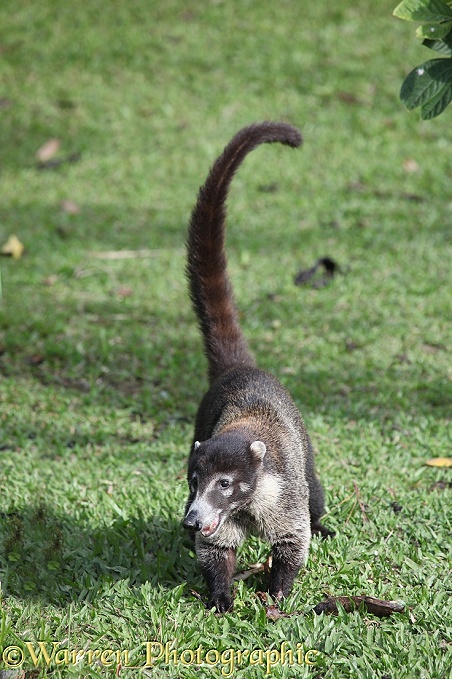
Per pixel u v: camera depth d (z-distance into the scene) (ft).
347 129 60.08
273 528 23.09
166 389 37.27
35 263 47.83
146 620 22.50
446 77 20.67
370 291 44.21
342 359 38.81
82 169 57.93
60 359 39.58
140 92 64.49
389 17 69.51
